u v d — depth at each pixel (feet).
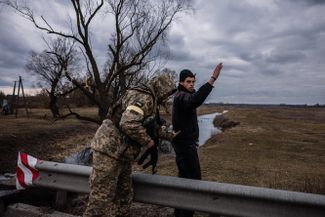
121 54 71.67
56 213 14.30
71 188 13.87
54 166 14.17
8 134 63.82
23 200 15.70
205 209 11.58
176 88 12.12
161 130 12.37
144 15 69.21
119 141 11.43
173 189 12.11
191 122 13.37
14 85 119.03
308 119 213.87
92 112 149.89
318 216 10.15
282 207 10.55
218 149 49.75
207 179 27.32
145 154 12.09
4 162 45.68
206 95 12.23
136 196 12.84
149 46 67.72
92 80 68.08
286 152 48.80
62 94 75.72
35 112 152.97
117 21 66.49
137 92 11.35
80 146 69.77
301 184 25.43
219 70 12.14
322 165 37.91
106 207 11.51
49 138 71.56
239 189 11.03
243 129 94.99
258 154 45.57
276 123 134.51
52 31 65.72
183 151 13.39
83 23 64.69
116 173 11.60
